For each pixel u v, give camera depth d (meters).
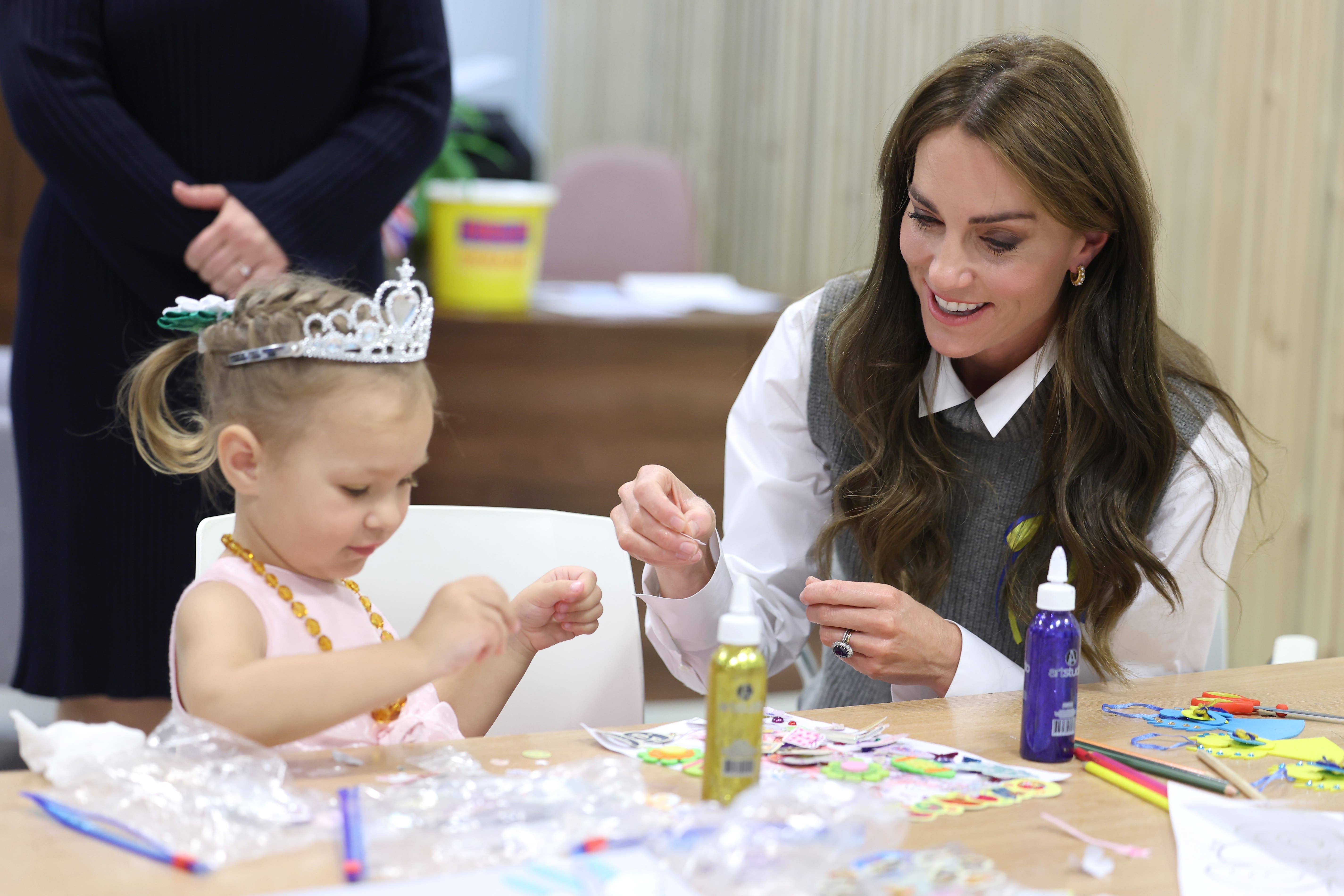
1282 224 2.27
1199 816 0.88
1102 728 1.08
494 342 2.67
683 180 4.17
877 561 1.42
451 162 2.75
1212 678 1.24
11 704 2.69
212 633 0.92
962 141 1.20
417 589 1.33
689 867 0.74
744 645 0.87
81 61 1.61
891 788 0.91
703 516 1.27
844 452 1.47
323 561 0.97
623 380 2.74
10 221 3.17
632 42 5.16
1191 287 2.48
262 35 1.64
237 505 1.01
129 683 1.74
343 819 0.82
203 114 1.67
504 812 0.83
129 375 1.63
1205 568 1.34
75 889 0.73
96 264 1.68
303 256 1.69
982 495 1.42
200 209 1.64
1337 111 2.16
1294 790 0.95
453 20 5.43
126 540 1.71
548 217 4.12
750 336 2.79
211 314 1.00
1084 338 1.31
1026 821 0.87
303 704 0.87
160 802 0.82
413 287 1.00
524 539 1.36
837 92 4.00
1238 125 2.36
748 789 0.86
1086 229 1.24
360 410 0.93
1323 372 2.19
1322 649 2.20
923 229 1.27
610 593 1.35
